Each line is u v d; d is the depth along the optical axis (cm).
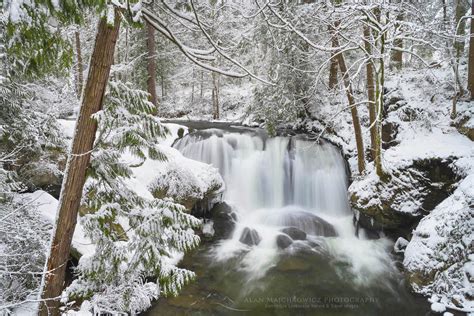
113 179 366
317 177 1095
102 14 250
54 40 271
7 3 225
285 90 1199
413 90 1195
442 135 977
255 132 1275
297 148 1162
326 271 755
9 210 482
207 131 1266
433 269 657
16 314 407
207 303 623
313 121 1377
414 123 1049
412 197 841
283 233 907
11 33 237
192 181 850
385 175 877
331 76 1402
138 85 1614
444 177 838
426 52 1412
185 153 1156
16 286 444
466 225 658
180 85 2516
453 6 1255
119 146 330
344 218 1005
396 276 736
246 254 812
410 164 881
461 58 1230
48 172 747
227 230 909
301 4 891
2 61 414
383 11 749
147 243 343
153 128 344
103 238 362
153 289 445
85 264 363
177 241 347
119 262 363
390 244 872
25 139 596
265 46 1153
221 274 729
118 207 360
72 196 318
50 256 319
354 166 1063
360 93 1330
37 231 474
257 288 685
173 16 343
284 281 713
